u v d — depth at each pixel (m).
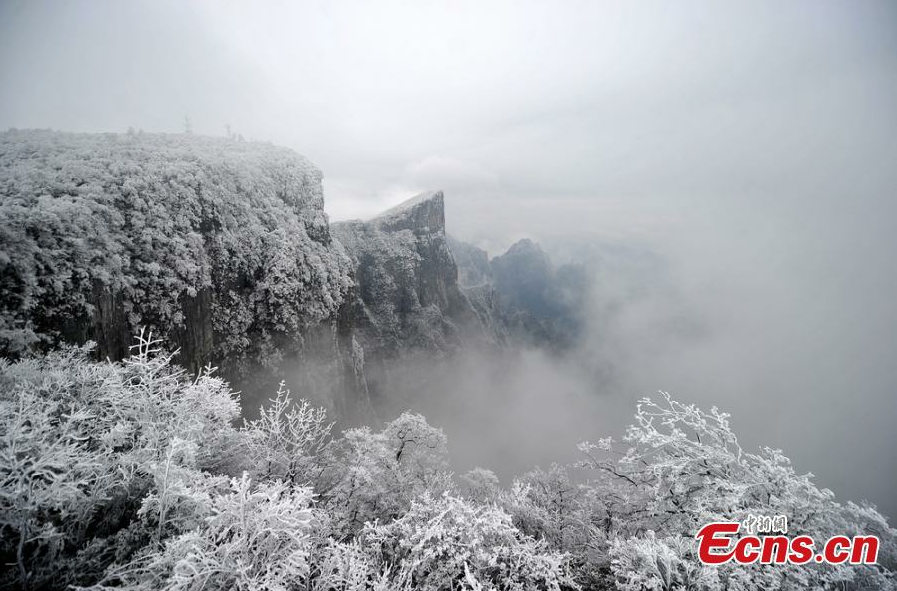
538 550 9.68
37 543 7.48
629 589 7.82
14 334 16.36
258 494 7.41
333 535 11.57
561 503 16.09
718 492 10.17
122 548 7.31
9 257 16.72
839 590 8.06
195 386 11.93
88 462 7.38
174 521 7.73
